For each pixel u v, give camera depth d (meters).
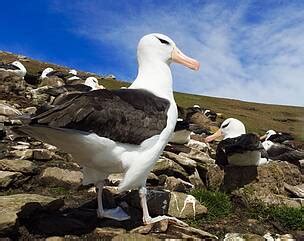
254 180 1.69
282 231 1.42
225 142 1.76
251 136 1.71
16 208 1.17
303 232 1.42
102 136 1.11
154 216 1.37
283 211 1.49
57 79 4.80
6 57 10.42
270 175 1.71
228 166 1.75
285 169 1.83
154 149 1.19
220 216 1.46
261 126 8.42
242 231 1.38
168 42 1.36
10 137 2.01
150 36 1.35
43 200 1.26
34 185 1.53
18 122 2.13
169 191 1.46
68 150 1.15
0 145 1.89
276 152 2.67
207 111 5.93
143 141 1.17
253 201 1.59
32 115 1.10
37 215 1.23
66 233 1.19
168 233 1.22
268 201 1.60
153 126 1.18
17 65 4.46
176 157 1.86
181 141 2.27
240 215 1.51
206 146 2.56
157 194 1.39
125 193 1.47
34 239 1.15
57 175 1.55
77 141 1.10
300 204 1.61
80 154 1.15
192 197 1.43
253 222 1.45
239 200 1.61
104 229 1.20
